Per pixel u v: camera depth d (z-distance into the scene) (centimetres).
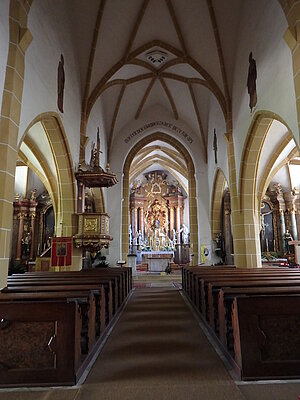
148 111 1744
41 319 347
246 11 997
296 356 352
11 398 315
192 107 1633
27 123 691
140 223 2911
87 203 1741
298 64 639
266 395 315
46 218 2088
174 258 2720
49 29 837
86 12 1069
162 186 3008
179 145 1756
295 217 2011
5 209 575
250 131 987
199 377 365
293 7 650
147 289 1295
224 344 447
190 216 1738
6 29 612
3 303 348
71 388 337
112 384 349
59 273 864
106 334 572
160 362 421
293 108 684
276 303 357
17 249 1961
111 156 1686
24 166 2075
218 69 1203
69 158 1024
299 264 1569
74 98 1099
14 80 612
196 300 787
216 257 1656
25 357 346
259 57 885
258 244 1113
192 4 1081
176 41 1239
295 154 1545
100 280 647
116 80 1377
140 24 1177
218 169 1444
